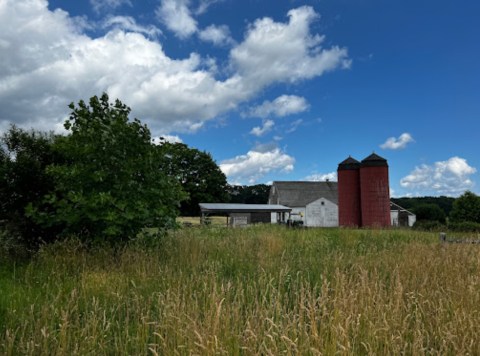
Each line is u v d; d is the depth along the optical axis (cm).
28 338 354
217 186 6256
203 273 635
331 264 717
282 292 521
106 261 669
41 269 626
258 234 1298
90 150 772
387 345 319
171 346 329
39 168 882
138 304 437
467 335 328
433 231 1670
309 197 5216
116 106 883
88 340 346
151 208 813
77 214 766
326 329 336
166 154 876
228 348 309
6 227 823
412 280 534
